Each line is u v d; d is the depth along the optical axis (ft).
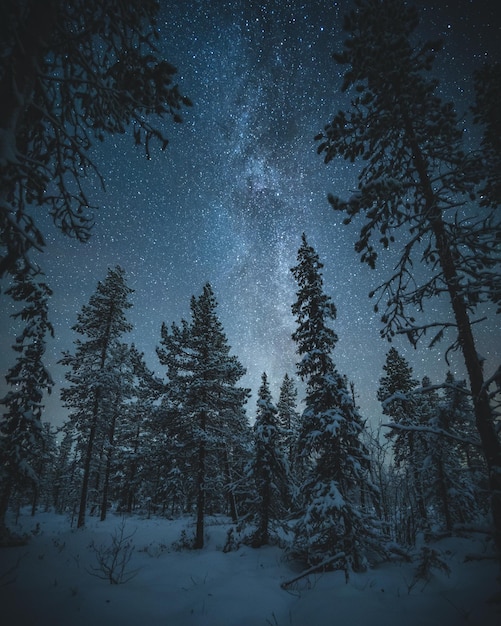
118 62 21.15
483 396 21.40
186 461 53.83
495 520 19.22
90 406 69.00
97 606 21.62
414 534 42.24
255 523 49.67
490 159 22.71
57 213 20.77
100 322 74.23
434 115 25.41
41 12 17.42
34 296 51.96
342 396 38.37
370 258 27.35
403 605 22.06
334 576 29.55
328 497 33.94
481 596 20.85
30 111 20.26
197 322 60.85
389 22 26.00
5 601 21.25
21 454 49.29
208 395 57.21
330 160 28.86
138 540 50.29
